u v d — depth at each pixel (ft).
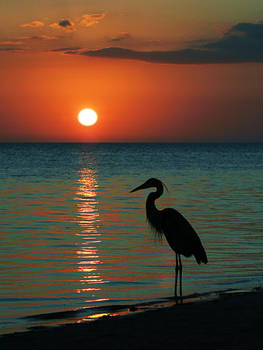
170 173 215.72
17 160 334.03
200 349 23.41
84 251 59.16
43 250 59.62
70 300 39.70
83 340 26.50
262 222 83.41
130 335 26.91
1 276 47.32
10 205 103.45
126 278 46.93
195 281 45.60
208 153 572.51
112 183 163.43
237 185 158.51
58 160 343.67
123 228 76.38
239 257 56.18
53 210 96.94
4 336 28.94
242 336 25.18
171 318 30.37
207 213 94.17
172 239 42.68
